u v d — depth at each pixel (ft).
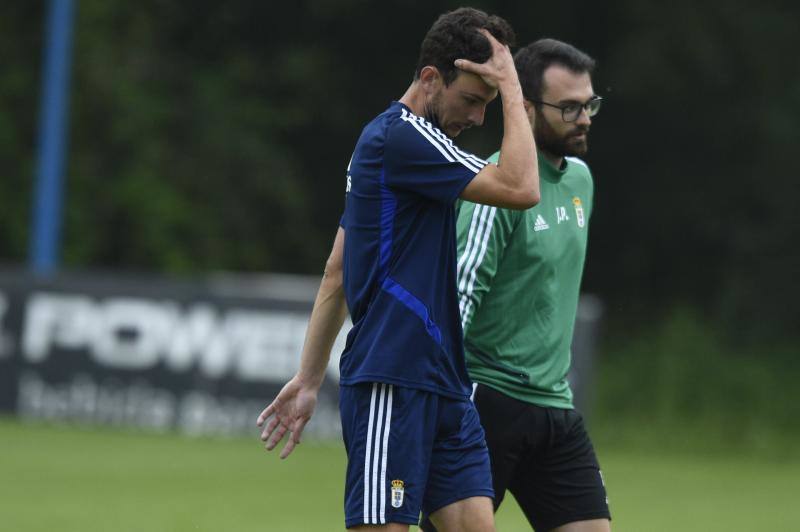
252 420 195.31
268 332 196.13
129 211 291.79
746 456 229.04
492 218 64.49
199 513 122.83
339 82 324.19
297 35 324.60
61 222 284.20
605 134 317.22
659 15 301.63
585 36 315.78
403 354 56.13
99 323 196.13
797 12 309.42
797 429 252.21
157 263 291.99
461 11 57.41
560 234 67.26
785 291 302.45
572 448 68.74
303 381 61.31
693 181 319.47
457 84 56.85
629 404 256.32
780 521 132.36
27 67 297.33
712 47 300.40
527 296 66.64
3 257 291.38
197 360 195.62
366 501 56.24
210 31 321.32
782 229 307.58
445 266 57.36
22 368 196.34
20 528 110.83
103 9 296.71
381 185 56.44
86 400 195.93
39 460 159.22
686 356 262.67
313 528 115.34
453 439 58.03
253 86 320.91
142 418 195.52
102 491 135.85
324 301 60.59
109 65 293.84
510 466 67.41
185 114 308.60
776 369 275.39
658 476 179.22
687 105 311.06
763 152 314.55
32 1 298.15
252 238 307.78
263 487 143.95
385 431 56.18
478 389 66.85
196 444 183.83
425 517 64.08
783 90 310.86
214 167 306.55
